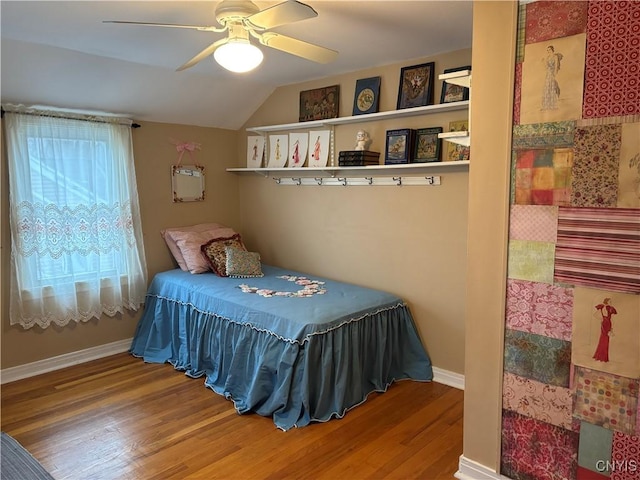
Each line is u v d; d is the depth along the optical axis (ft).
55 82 10.41
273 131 14.11
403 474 7.40
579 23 5.65
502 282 6.60
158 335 12.31
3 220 10.55
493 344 6.80
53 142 11.00
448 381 10.70
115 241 12.25
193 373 11.10
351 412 9.35
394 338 10.73
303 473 7.43
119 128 12.12
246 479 7.27
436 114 10.42
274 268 13.96
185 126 13.82
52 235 11.12
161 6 7.67
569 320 6.07
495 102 6.45
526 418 6.59
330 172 12.53
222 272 12.62
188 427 8.84
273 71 11.94
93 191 11.75
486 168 6.63
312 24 8.55
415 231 11.05
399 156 10.82
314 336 8.87
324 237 13.07
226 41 7.20
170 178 13.64
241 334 9.89
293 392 8.95
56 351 11.62
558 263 6.09
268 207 14.60
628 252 5.57
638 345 5.60
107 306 12.36
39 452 8.02
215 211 14.87
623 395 5.76
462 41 9.46
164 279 12.51
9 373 10.87
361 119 11.48
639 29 5.24
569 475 6.29
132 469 7.55
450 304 10.59
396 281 11.54
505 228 6.48
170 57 10.53
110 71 10.78
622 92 5.43
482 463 7.11
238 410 9.36
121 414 9.34
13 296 10.71
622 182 5.53
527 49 6.08
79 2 7.45
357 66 11.44
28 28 8.55
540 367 6.38
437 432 8.61
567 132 5.87
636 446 5.73
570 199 5.93
